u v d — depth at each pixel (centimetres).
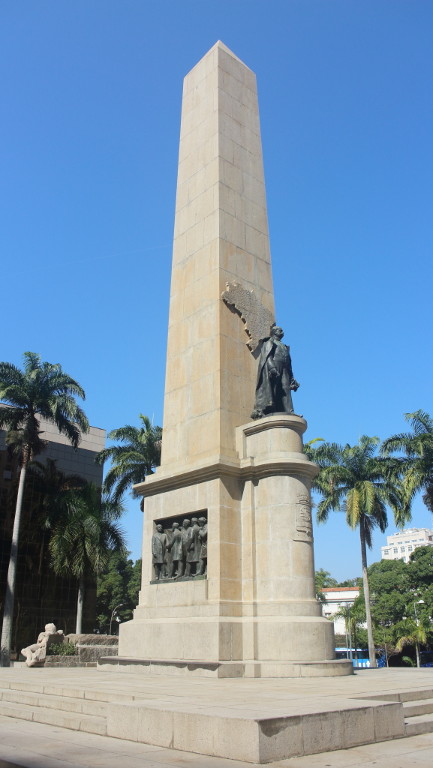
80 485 4369
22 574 4478
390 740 826
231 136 2188
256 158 2252
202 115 2255
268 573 1588
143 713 824
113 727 869
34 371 3784
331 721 762
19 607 4403
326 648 1522
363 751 746
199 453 1792
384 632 6122
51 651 2528
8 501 4575
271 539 1608
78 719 953
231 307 1928
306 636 1495
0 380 3744
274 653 1490
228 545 1625
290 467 1644
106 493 3872
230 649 1505
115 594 7188
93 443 5659
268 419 1708
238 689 1112
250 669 1455
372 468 3969
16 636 4325
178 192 2250
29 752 758
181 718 769
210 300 1931
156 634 1661
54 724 994
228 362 1848
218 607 1541
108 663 1738
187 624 1577
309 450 4159
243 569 1625
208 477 1700
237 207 2091
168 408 1969
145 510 1886
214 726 728
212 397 1808
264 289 2066
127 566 7575
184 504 1753
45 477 4266
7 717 1095
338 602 9975
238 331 1916
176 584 1684
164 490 1839
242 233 2069
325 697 951
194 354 1928
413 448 3591
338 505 4038
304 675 1427
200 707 821
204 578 1625
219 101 2200
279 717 714
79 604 3772
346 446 4128
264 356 1850
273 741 696
